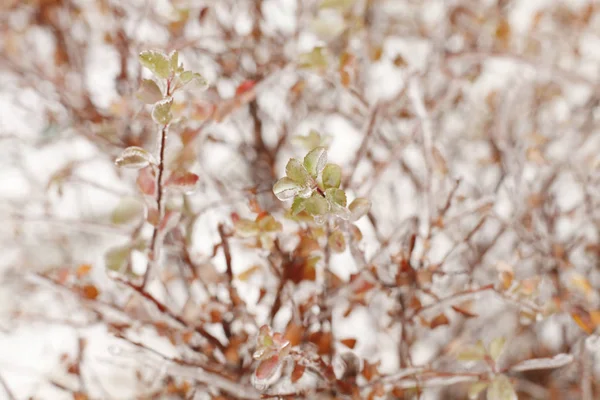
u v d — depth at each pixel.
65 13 1.83
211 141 1.59
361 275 1.45
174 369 1.43
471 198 1.66
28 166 1.80
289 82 1.77
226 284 1.47
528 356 1.71
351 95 1.53
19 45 1.82
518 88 1.95
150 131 1.59
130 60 1.75
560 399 1.68
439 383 1.45
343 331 1.57
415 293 1.47
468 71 1.91
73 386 1.56
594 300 1.52
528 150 1.62
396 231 1.49
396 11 1.99
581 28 2.10
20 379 1.56
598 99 1.92
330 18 1.52
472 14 1.98
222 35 1.77
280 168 1.78
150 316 1.46
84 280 1.50
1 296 1.60
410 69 1.58
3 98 1.75
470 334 1.69
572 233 1.74
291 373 1.41
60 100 1.73
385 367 1.57
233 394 1.49
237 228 1.42
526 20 2.06
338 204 1.31
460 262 1.57
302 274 1.46
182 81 1.31
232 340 1.48
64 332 1.57
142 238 1.46
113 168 1.70
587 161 1.76
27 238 1.72
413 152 1.69
